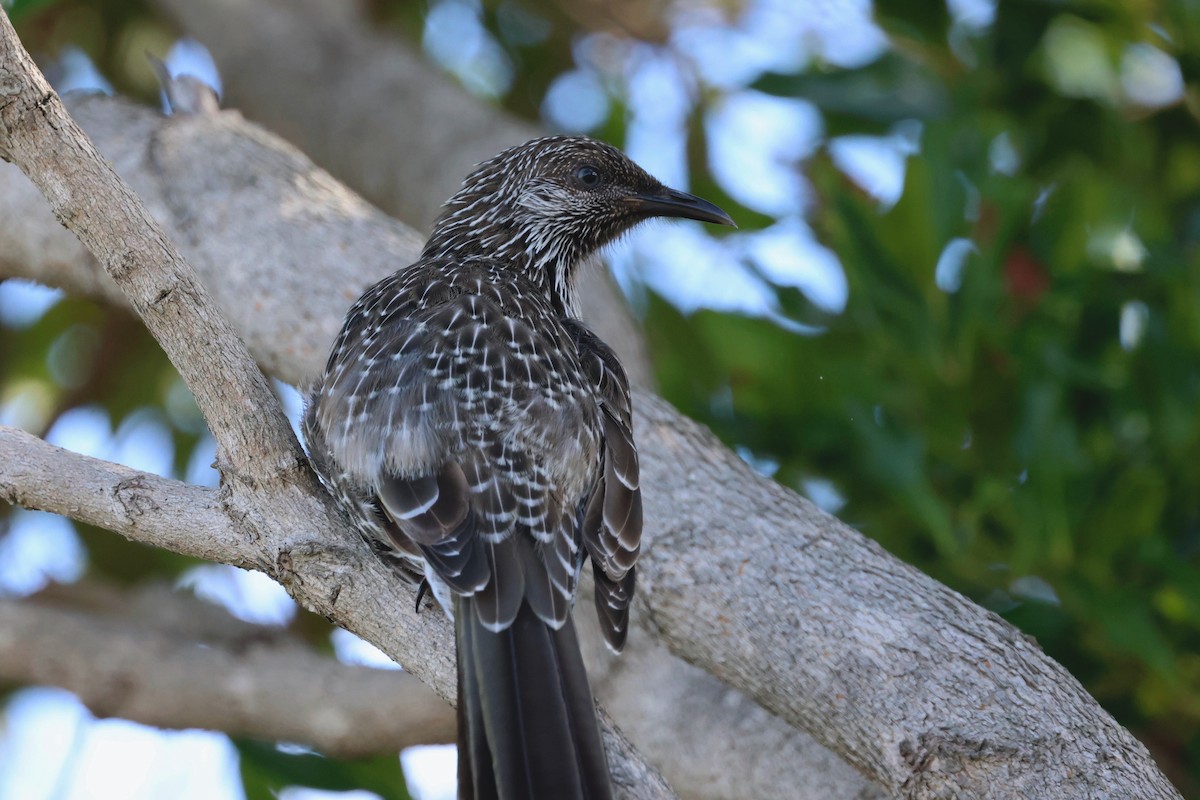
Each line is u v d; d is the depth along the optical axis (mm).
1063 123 12609
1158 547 10469
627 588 7875
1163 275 11102
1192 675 10672
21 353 14883
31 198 10711
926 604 8172
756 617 8281
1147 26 12453
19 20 11172
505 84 16156
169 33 15820
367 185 14555
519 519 7262
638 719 10055
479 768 6508
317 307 9781
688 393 12766
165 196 10305
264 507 7125
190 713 12227
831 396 11594
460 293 8188
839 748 8086
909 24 12820
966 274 11023
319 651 13273
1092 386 11047
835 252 12578
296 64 14867
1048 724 7629
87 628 12414
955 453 11281
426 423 7375
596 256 10648
